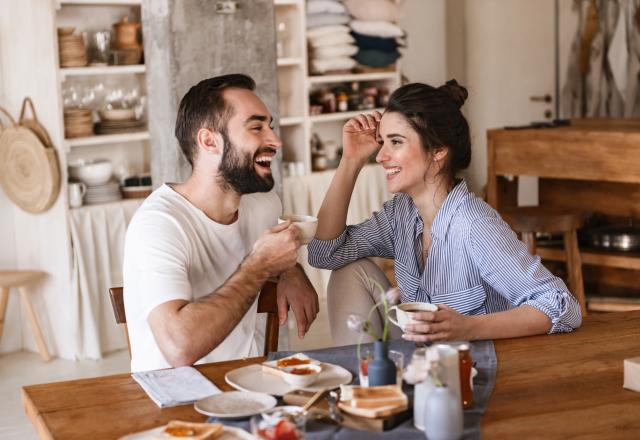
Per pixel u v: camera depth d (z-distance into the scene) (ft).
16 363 17.06
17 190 17.29
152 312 7.30
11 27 17.34
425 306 7.30
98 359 17.10
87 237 17.03
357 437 5.56
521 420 5.84
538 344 7.42
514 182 16.66
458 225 8.23
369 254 9.32
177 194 8.07
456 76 27.12
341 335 9.12
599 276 15.93
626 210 15.51
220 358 8.25
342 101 22.00
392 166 8.33
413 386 6.41
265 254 7.52
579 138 14.87
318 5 21.12
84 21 18.31
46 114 17.01
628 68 24.25
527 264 7.96
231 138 7.93
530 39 26.18
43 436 5.96
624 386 6.40
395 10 22.13
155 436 5.54
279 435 5.09
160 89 12.92
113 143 18.94
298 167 20.81
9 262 18.02
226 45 13.09
